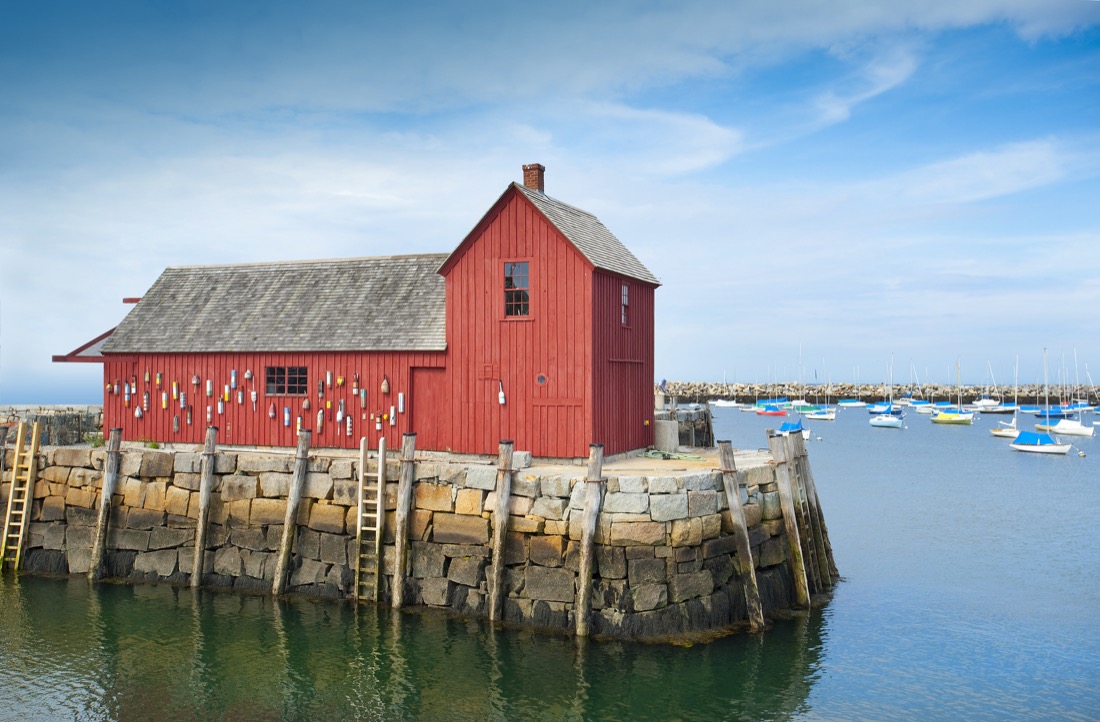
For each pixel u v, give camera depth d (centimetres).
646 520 1658
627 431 2347
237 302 2669
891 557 2602
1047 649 1773
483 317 2238
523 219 2194
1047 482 4475
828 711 1462
